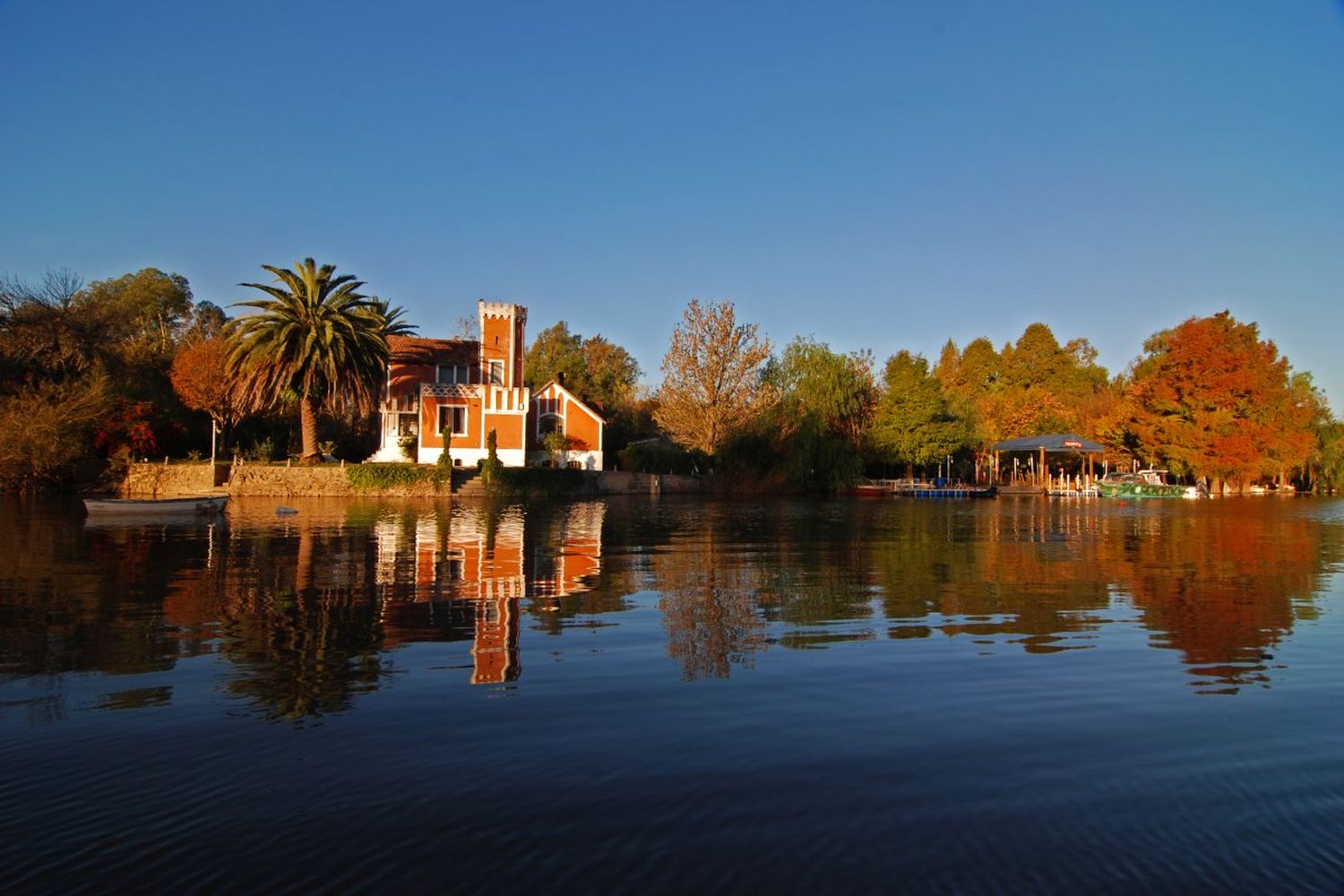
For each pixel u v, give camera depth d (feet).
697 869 16.83
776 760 22.52
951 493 207.31
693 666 32.24
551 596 48.19
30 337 175.32
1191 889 16.24
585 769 21.80
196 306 351.46
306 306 163.94
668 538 85.51
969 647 35.63
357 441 212.23
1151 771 21.88
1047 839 18.19
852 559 67.41
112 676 30.50
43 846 17.76
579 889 16.08
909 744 23.80
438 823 18.79
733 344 209.05
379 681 29.96
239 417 176.45
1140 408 239.50
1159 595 49.96
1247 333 229.25
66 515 111.65
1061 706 27.43
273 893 15.98
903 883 16.34
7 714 26.17
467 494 178.50
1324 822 19.08
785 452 209.36
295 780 21.04
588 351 354.95
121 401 173.68
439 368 204.13
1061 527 108.68
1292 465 237.66
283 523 102.42
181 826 18.63
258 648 34.94
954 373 345.72
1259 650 35.27
